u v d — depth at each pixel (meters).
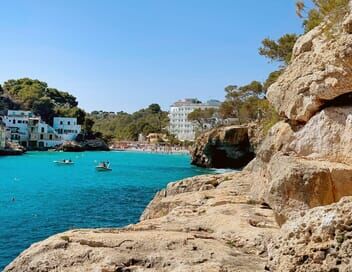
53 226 27.02
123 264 7.31
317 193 8.30
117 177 66.75
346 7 10.45
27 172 73.00
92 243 8.17
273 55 39.41
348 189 8.41
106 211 33.50
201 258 7.48
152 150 180.88
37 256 7.94
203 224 10.62
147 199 41.28
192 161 94.44
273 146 12.18
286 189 8.54
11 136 149.25
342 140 10.01
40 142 159.75
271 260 5.62
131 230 9.77
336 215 5.13
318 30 12.32
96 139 177.25
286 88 12.16
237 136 81.94
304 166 8.65
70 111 179.88
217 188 17.73
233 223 10.13
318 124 10.67
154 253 7.68
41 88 195.88
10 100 172.00
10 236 23.61
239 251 8.23
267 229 9.47
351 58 9.66
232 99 107.44
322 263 4.97
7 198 40.50
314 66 11.24
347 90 10.11
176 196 16.64
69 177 65.69
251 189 13.92
